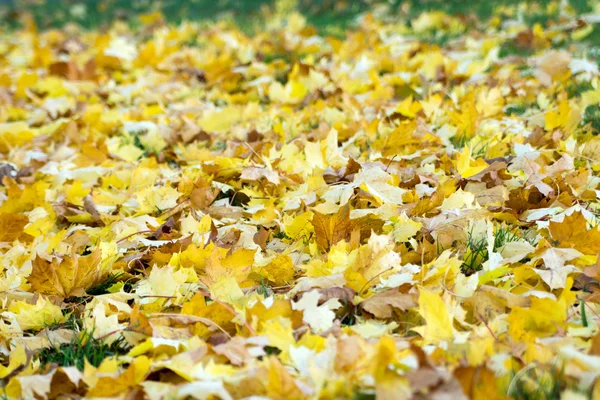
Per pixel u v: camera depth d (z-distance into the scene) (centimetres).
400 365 219
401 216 274
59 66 527
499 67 456
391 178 297
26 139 379
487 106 355
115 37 804
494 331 235
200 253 270
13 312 258
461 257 267
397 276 254
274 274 263
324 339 234
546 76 387
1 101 482
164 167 346
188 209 303
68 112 427
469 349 225
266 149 339
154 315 246
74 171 337
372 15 724
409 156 322
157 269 261
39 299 256
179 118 405
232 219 297
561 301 237
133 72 563
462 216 273
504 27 595
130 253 282
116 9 1077
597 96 344
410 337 236
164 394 225
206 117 385
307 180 299
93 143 365
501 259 259
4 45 805
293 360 228
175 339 242
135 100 478
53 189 333
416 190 295
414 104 361
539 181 290
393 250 263
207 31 760
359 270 255
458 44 545
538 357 224
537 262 261
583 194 291
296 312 241
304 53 571
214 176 323
